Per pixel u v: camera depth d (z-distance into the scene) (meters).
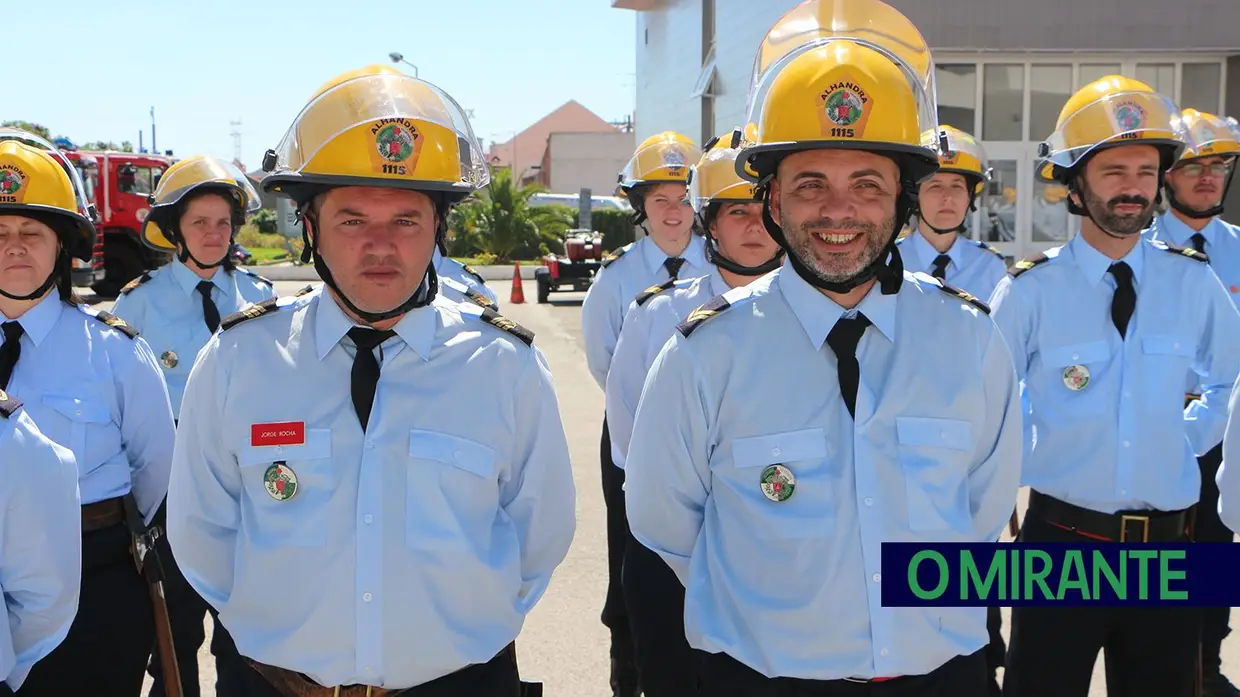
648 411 2.34
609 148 67.81
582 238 21.34
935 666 2.17
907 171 2.21
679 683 3.38
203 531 2.24
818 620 2.12
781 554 2.14
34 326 3.13
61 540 2.31
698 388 2.24
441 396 2.22
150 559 3.18
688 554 2.40
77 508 2.37
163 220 4.45
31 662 2.35
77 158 19.86
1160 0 12.77
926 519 2.14
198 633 3.88
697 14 21.58
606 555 5.70
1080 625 3.05
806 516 2.13
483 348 2.30
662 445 2.31
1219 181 4.81
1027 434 3.32
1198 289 3.28
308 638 2.12
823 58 2.14
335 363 2.20
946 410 2.19
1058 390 3.25
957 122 13.26
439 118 2.18
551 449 2.40
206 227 4.44
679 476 2.31
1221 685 3.99
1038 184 13.36
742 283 3.66
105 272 20.62
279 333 2.24
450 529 2.16
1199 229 4.95
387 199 2.12
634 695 4.01
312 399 2.18
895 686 2.14
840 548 2.12
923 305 2.27
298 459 2.14
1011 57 13.13
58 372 3.13
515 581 2.29
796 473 2.16
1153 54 13.06
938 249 5.19
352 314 2.21
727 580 2.23
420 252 2.16
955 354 2.23
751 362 2.21
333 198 2.13
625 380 3.81
